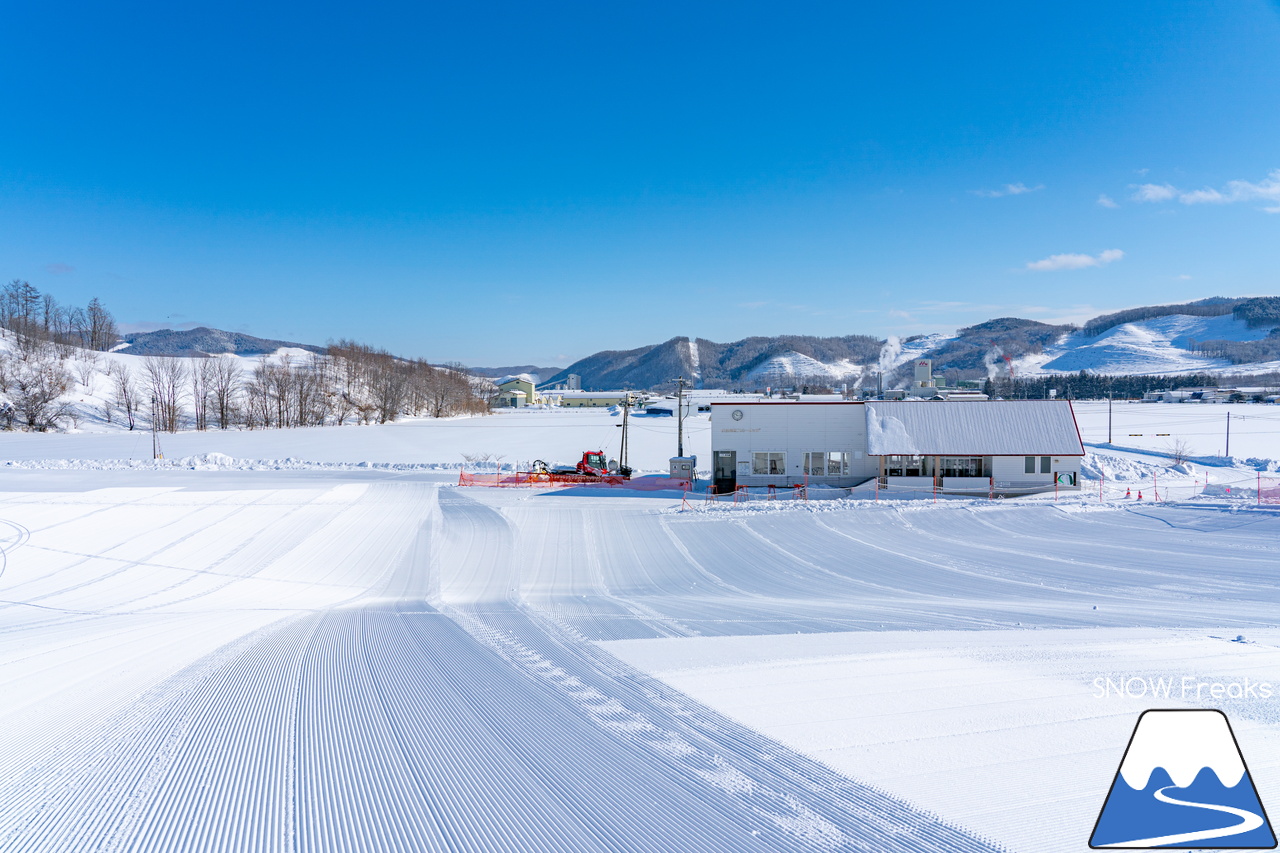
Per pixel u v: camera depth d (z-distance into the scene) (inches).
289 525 1046.4
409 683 306.3
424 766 214.1
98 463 1792.6
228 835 172.6
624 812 183.8
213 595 703.7
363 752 225.9
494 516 1155.9
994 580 754.8
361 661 351.9
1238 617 528.7
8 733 247.6
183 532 983.6
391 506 1221.7
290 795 194.7
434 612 550.9
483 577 808.9
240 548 914.1
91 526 995.9
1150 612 557.9
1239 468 1610.5
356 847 166.7
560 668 329.4
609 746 229.0
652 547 957.8
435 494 1369.3
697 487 1504.7
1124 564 815.7
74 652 385.1
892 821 177.6
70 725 255.1
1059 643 380.5
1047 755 218.7
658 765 213.2
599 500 1317.7
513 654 362.3
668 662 339.0
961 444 1344.7
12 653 384.2
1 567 801.6
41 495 1189.7
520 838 170.9
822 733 238.8
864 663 332.5
